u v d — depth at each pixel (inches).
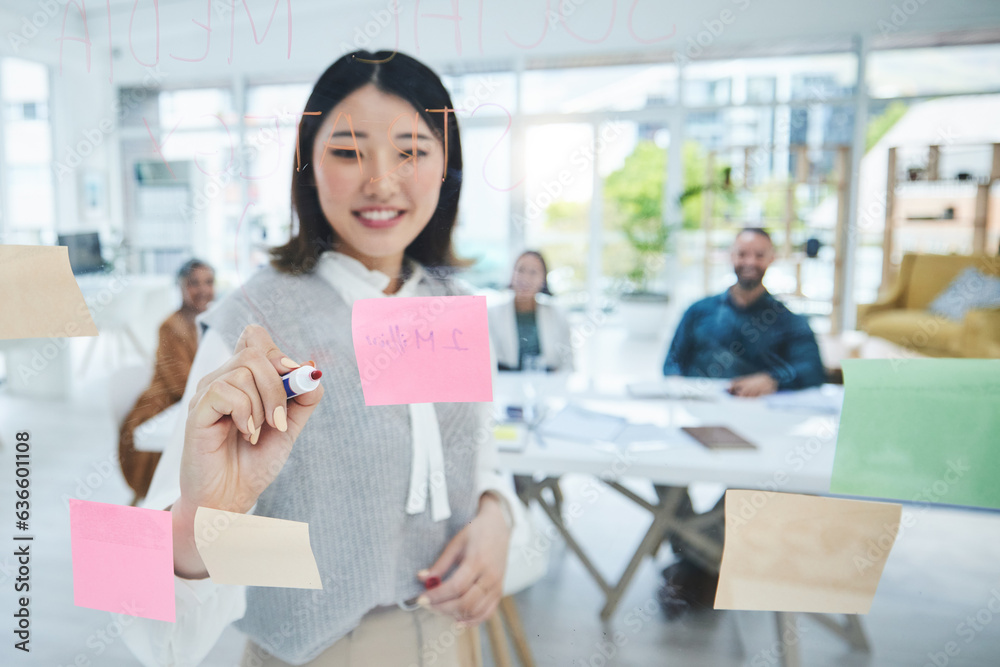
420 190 20.5
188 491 18.6
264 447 19.1
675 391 52.3
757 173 153.0
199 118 21.0
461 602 20.8
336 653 20.3
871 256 144.7
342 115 20.1
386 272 20.5
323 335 20.2
